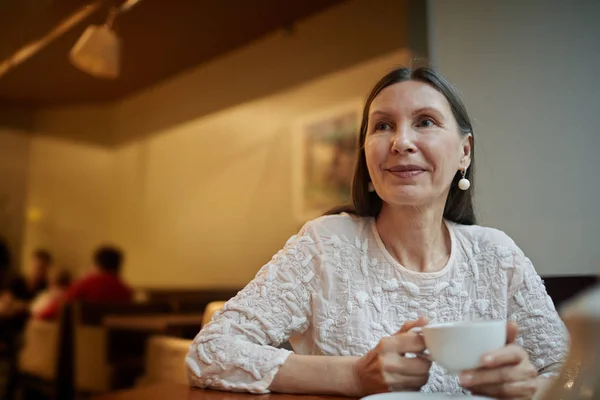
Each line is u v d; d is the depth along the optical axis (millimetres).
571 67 2164
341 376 868
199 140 6129
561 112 2162
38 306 4441
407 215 1073
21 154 7086
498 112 2213
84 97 6895
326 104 4750
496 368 734
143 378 2553
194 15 4664
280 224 5109
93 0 4164
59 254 7043
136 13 4512
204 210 6008
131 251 6926
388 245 1122
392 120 1042
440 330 724
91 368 3385
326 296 1077
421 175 1012
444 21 2324
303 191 4891
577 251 2098
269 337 1029
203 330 1015
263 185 5324
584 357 615
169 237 6422
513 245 1146
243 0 4453
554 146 2160
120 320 3180
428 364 826
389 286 1071
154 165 6691
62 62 5562
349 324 1056
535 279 1124
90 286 4457
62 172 7176
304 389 889
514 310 1101
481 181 2148
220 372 938
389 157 1023
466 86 2252
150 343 2443
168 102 6520
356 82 4496
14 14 4434
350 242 1124
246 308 1030
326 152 4703
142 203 6824
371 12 4383
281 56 5199
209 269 5875
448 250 1136
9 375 4414
